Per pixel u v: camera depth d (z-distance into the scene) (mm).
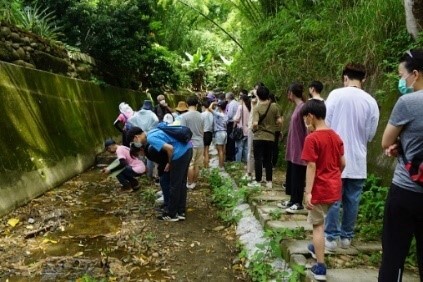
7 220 4758
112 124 10938
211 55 20156
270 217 4426
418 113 2168
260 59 9172
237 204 5551
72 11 10203
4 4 7871
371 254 3453
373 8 6008
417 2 4898
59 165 6926
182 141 5059
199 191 6688
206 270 3725
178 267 3783
